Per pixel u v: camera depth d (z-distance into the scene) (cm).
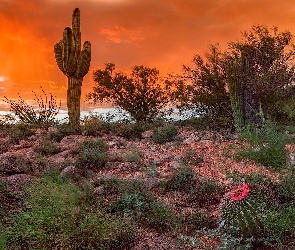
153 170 744
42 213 509
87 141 907
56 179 689
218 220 557
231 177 705
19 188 639
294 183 630
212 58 1217
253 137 945
